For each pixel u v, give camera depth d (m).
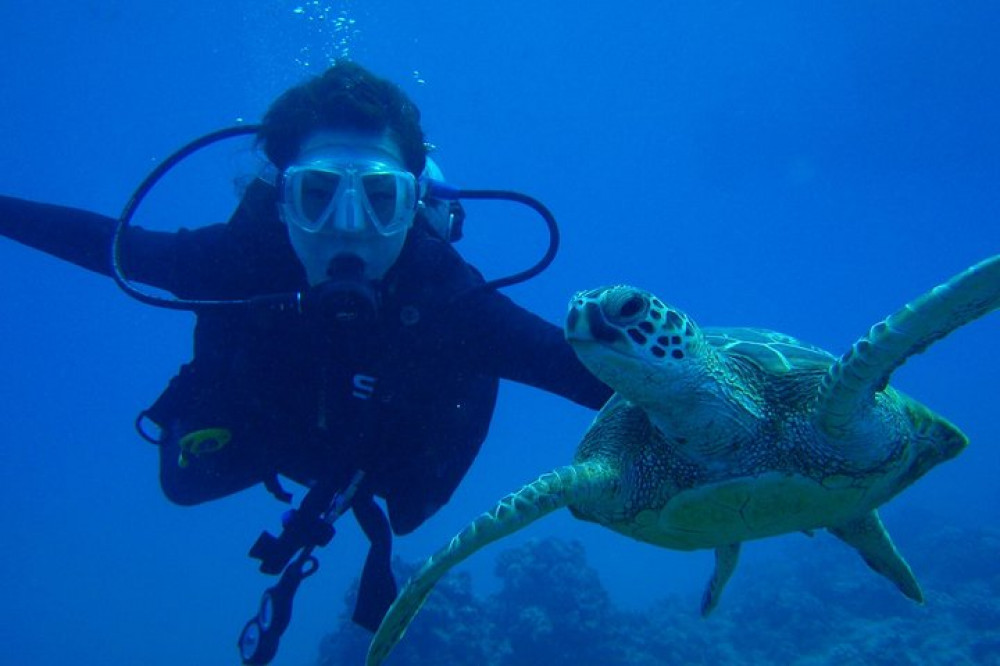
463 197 0.97
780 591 3.43
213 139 0.92
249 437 0.93
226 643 5.40
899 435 0.72
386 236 0.84
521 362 0.87
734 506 0.73
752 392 0.72
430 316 0.87
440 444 0.92
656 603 3.95
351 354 0.86
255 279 0.92
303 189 0.84
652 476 0.75
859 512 0.79
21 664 5.49
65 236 0.98
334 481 0.89
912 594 1.00
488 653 2.27
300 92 0.89
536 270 0.89
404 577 2.43
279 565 0.87
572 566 2.59
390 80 0.93
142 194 0.90
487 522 0.65
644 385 0.66
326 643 2.51
